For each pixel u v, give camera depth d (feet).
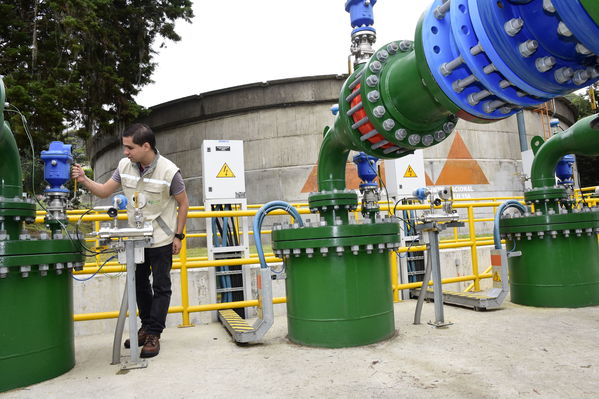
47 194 8.97
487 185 48.34
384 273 10.41
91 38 35.47
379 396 6.61
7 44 34.12
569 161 14.32
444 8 5.93
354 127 8.84
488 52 4.92
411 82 7.34
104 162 58.75
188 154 48.80
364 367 8.13
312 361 8.71
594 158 64.39
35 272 8.04
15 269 7.73
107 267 12.97
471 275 17.25
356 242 9.75
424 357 8.57
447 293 14.74
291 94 46.65
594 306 13.16
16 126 29.53
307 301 10.08
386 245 10.27
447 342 9.66
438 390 6.72
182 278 13.21
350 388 7.02
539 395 6.34
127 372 8.43
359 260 9.98
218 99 47.88
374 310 10.01
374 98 7.89
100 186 9.89
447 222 11.76
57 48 33.71
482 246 19.57
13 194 8.62
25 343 7.81
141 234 8.73
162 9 42.98
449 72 5.91
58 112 31.30
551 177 13.78
